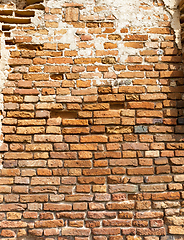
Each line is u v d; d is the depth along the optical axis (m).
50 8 2.39
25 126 2.23
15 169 2.15
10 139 2.19
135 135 2.22
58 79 2.29
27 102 2.25
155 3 2.43
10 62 2.30
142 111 2.25
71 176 2.14
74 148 2.19
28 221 2.06
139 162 2.17
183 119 2.26
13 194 2.10
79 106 2.25
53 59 2.31
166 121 2.25
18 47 2.35
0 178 2.12
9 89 2.26
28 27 2.37
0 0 2.47
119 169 2.16
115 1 2.42
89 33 2.36
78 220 2.06
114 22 2.38
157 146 2.21
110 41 2.35
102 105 2.25
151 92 2.29
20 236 2.04
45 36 2.35
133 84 2.29
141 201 2.11
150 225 2.06
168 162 2.19
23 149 2.18
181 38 2.38
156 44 2.36
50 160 2.17
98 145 2.20
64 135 2.21
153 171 2.16
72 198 2.10
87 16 2.38
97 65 2.31
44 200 2.09
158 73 2.32
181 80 2.32
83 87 2.28
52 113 2.27
